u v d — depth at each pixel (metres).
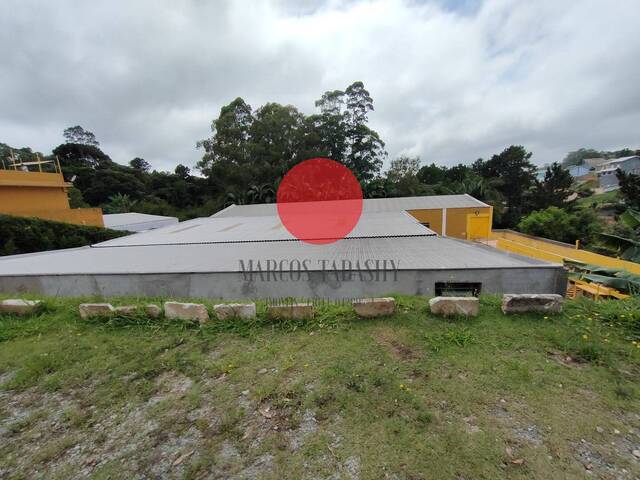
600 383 1.95
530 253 11.53
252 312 3.07
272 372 2.25
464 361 2.23
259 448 1.59
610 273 3.82
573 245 13.70
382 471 1.41
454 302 2.91
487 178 33.94
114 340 2.89
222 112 26.27
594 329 2.57
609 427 1.60
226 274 5.01
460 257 5.39
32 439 1.78
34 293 5.41
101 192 32.22
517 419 1.68
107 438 1.74
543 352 2.31
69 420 1.91
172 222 22.19
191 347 2.69
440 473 1.38
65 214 14.60
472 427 1.63
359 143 28.50
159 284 5.16
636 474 1.34
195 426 1.78
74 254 7.25
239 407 1.91
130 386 2.21
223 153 25.77
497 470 1.38
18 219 10.79
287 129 25.70
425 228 9.12
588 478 1.33
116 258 6.59
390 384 2.02
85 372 2.41
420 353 2.38
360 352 2.44
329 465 1.46
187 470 1.49
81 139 45.31
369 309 3.01
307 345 2.60
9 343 2.97
